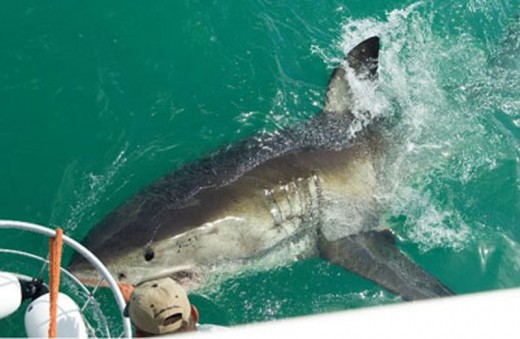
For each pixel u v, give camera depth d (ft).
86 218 17.37
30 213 17.43
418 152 19.54
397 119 19.79
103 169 18.40
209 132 19.42
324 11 22.66
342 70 18.98
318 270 17.30
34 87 19.56
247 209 16.24
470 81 21.76
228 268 16.11
